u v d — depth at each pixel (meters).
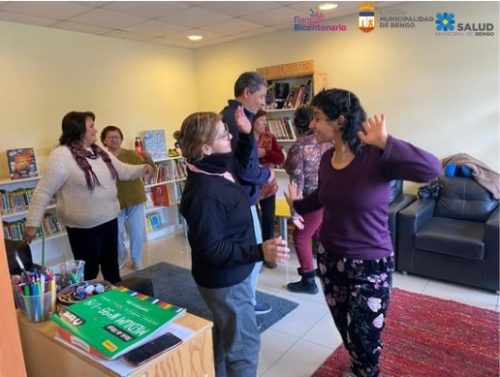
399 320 2.52
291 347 2.33
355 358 1.69
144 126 4.89
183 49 5.32
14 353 0.63
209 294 1.51
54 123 3.99
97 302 1.19
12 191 3.60
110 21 3.75
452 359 2.12
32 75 3.79
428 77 3.76
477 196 3.35
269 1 3.40
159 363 0.98
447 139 3.76
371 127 1.42
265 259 1.40
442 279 3.08
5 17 3.46
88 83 4.26
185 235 4.98
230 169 1.57
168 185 5.02
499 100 3.46
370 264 1.58
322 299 2.93
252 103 2.14
